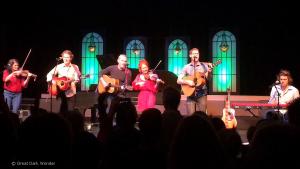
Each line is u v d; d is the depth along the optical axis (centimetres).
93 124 860
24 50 1352
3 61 1328
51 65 1362
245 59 1348
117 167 243
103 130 351
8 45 1338
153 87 732
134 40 1384
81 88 1368
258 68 1341
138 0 1374
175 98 399
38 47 1360
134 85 732
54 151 209
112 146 281
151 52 1382
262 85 1339
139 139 282
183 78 716
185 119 212
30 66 1354
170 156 209
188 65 723
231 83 1354
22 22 1348
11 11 1333
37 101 518
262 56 1339
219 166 205
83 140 272
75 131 294
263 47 1340
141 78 734
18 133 249
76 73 764
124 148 279
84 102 855
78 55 1377
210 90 1353
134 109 289
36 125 210
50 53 1364
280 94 717
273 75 1331
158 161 243
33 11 1355
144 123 262
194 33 1370
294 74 1320
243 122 870
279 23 1329
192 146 204
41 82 1354
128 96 917
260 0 1338
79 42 1379
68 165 213
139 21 1380
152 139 264
